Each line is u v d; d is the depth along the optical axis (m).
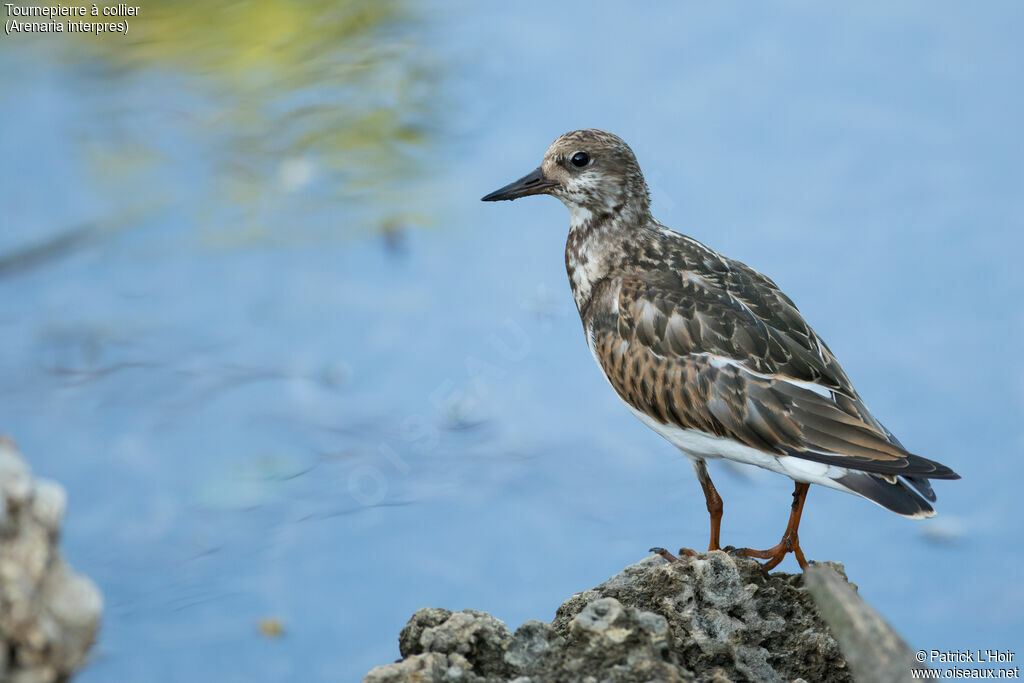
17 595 5.65
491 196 11.60
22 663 5.72
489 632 7.87
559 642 7.64
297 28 18.50
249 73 18.16
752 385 9.99
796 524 10.05
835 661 8.21
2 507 5.66
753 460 10.16
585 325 11.48
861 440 9.59
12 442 6.12
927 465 9.34
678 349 10.36
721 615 8.24
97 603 6.08
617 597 8.48
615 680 7.22
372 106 17.80
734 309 10.34
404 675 7.48
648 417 10.79
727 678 7.81
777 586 8.50
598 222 11.40
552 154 11.47
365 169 16.89
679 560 8.87
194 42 18.59
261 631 11.66
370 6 18.61
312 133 17.61
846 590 7.04
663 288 10.63
